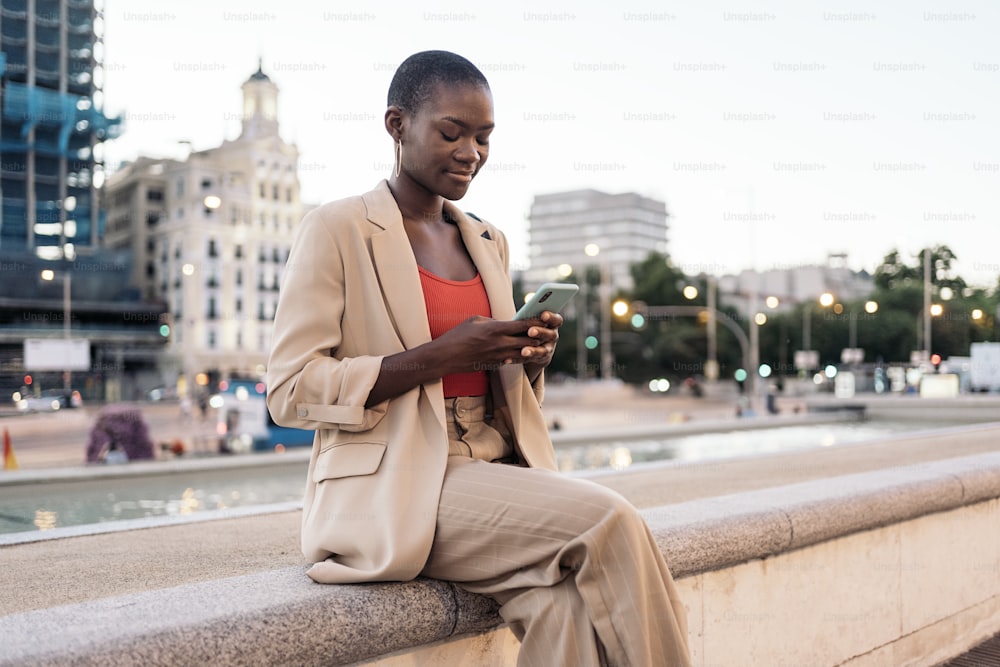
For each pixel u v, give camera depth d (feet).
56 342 91.35
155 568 7.82
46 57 293.02
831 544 8.93
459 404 6.02
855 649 9.28
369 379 5.41
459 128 5.80
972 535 11.32
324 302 5.72
